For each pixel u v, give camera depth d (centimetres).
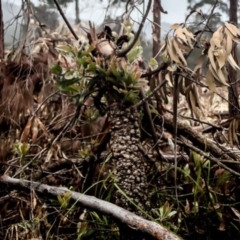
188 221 118
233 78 125
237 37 94
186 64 98
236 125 117
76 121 130
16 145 125
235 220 113
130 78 105
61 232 122
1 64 166
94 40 116
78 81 113
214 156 125
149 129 123
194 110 114
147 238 91
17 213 126
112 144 108
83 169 128
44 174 130
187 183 121
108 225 109
